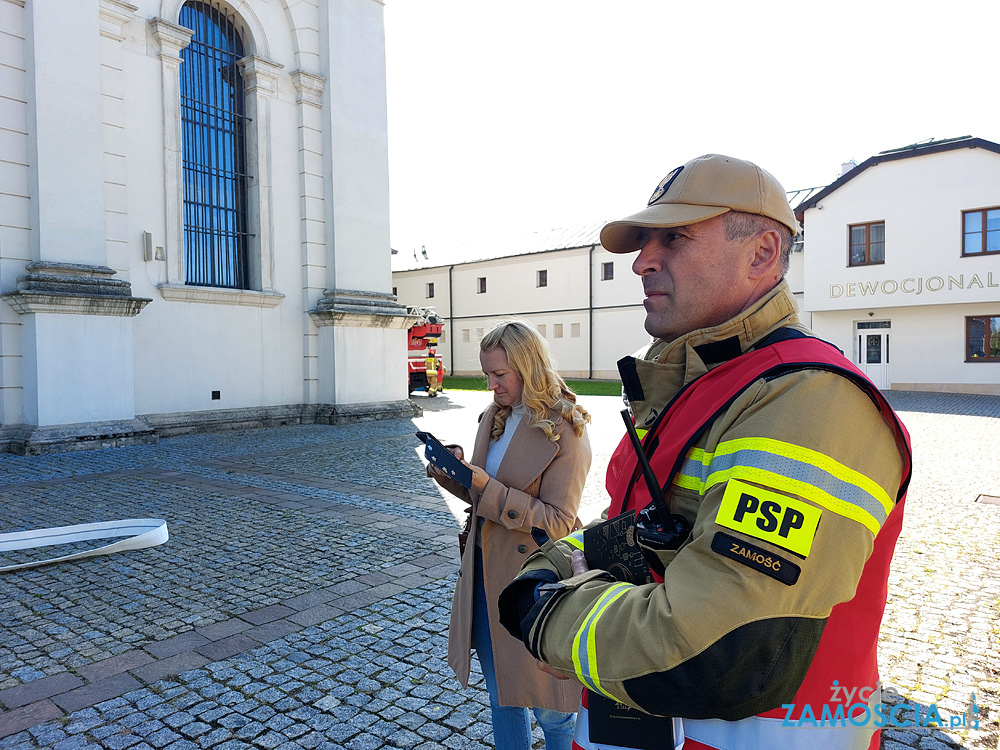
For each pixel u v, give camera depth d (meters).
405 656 3.57
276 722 2.93
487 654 2.20
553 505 2.21
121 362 11.35
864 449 0.94
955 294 23.09
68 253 10.82
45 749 2.73
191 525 6.29
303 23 14.70
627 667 0.93
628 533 1.13
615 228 1.23
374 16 15.73
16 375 10.67
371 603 4.33
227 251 13.97
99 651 3.64
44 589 4.61
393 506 7.09
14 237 10.59
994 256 22.42
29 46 10.55
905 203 23.86
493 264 38.41
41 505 7.11
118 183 11.77
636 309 32.78
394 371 16.08
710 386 1.11
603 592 1.03
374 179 15.70
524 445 2.28
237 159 14.15
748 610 0.86
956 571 4.91
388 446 11.55
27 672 3.41
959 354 23.94
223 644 3.72
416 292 42.66
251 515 6.68
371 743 2.77
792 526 0.88
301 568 5.05
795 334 1.10
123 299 11.19
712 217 1.14
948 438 12.43
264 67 14.05
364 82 15.51
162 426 12.46
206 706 3.07
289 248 14.66
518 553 2.18
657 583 1.01
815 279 25.81
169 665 3.47
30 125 10.63
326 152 15.00
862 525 0.91
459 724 2.91
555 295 35.81
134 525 6.02
